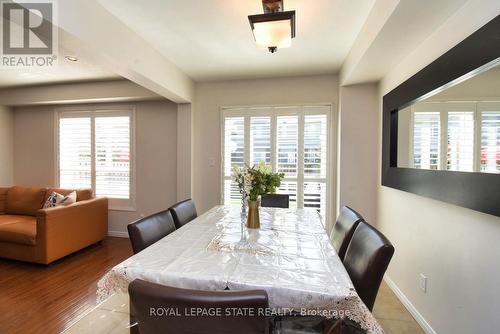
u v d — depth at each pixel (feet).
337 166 10.13
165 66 8.63
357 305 3.22
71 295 7.23
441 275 5.27
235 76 10.57
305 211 7.84
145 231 5.16
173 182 12.04
